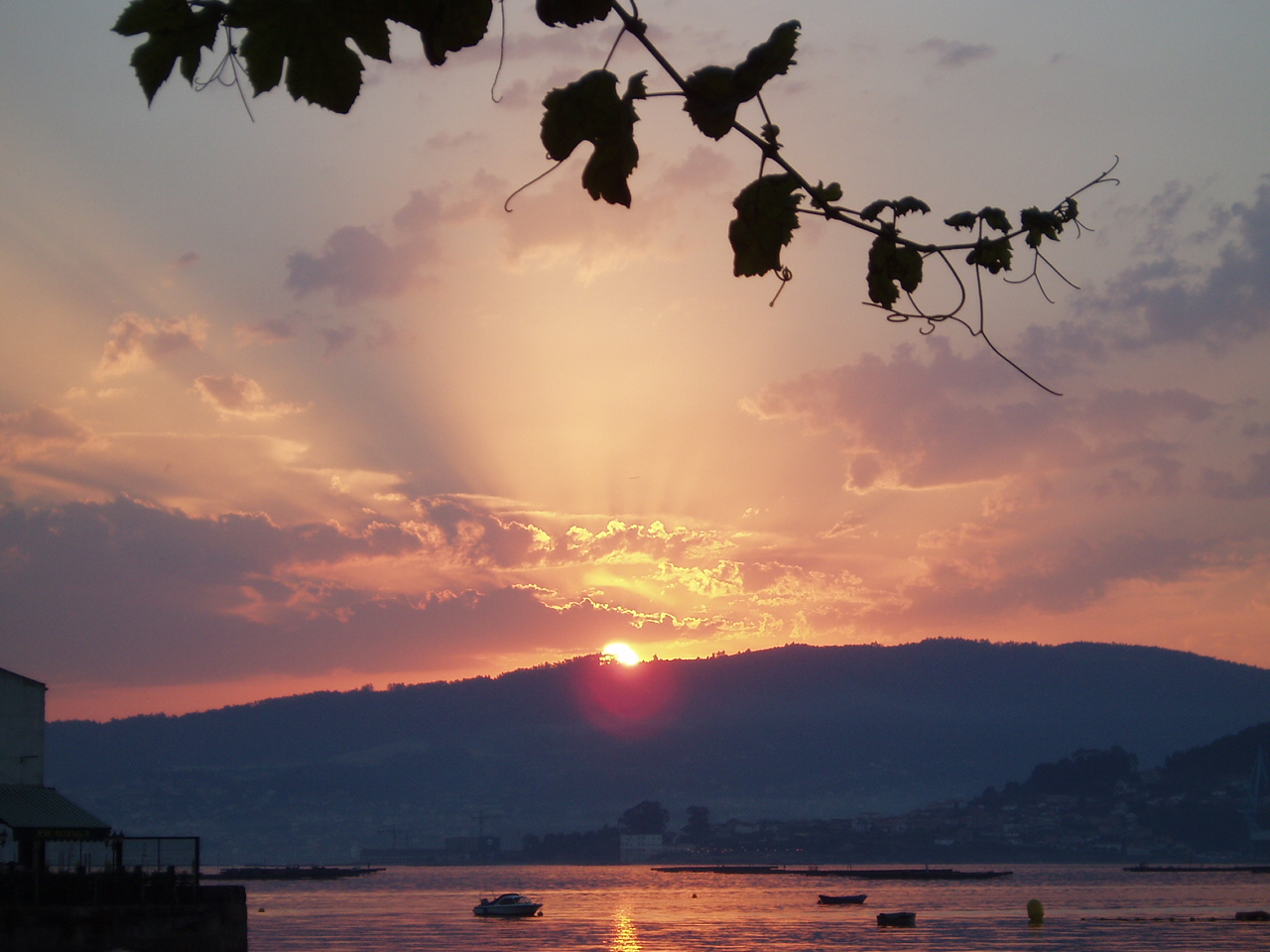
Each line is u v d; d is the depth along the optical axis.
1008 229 3.62
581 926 145.38
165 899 47.47
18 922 44.28
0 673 54.53
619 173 3.31
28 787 53.19
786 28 3.30
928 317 3.66
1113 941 118.12
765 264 3.63
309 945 118.25
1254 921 145.00
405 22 3.03
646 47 3.24
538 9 3.16
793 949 112.50
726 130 3.38
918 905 190.12
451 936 129.75
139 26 2.91
